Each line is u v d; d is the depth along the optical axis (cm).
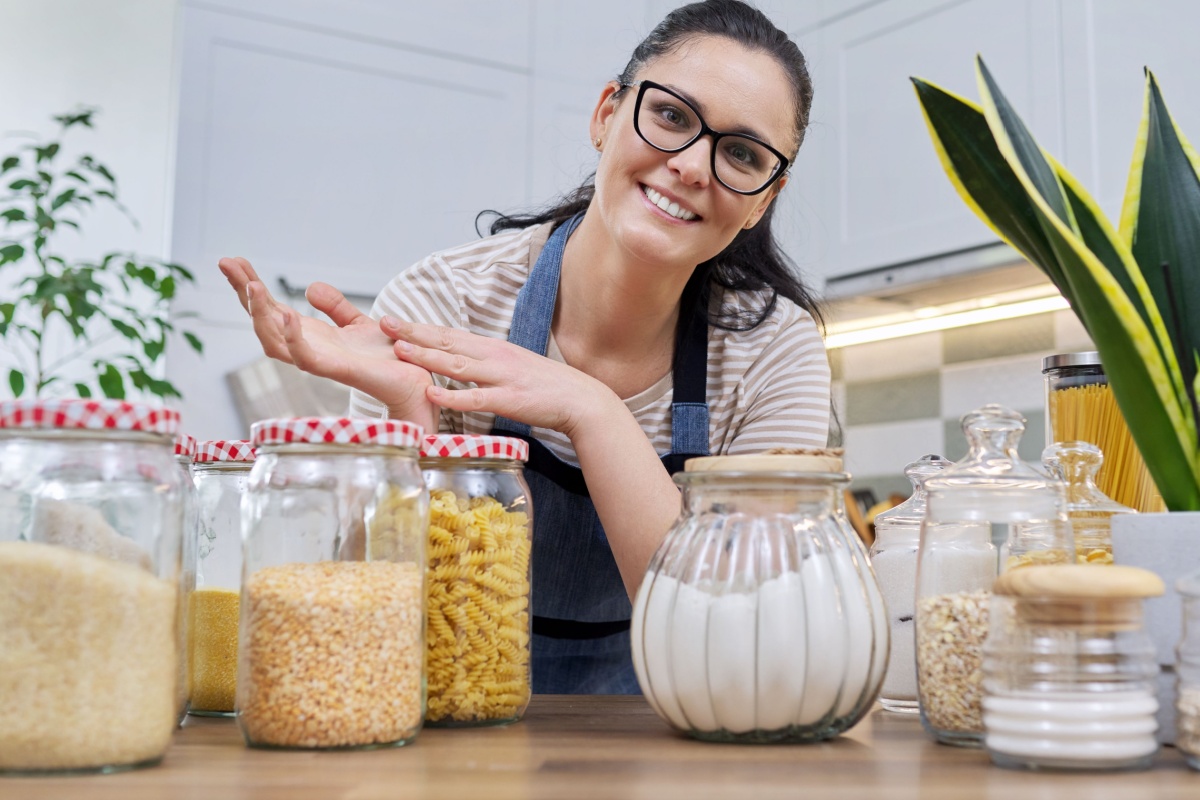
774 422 135
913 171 262
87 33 260
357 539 72
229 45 266
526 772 62
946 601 75
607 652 141
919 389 300
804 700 72
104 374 221
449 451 81
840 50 284
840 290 274
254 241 266
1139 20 225
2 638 60
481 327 133
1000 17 250
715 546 73
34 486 62
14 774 60
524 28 297
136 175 260
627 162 114
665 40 118
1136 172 82
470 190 288
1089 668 64
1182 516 72
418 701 72
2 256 215
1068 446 92
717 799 55
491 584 81
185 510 86
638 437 101
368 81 279
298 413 258
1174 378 74
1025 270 238
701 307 136
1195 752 64
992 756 66
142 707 62
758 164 115
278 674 69
